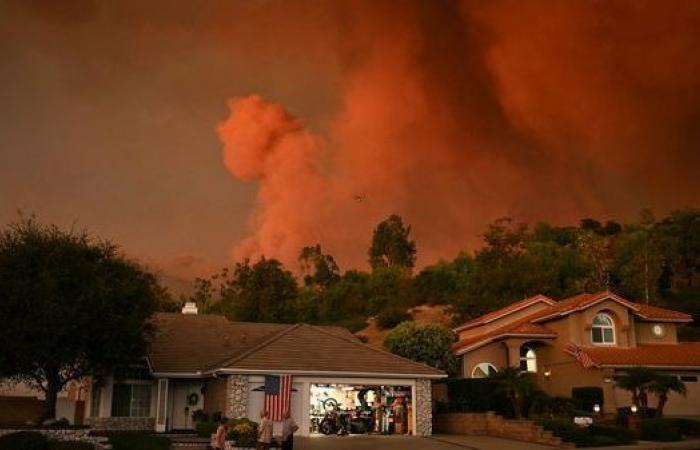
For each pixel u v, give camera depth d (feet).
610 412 119.24
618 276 240.53
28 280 86.12
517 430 102.27
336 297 299.38
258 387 102.89
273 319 243.60
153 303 99.71
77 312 86.58
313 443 94.07
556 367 134.82
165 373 115.24
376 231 342.44
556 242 302.45
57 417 125.80
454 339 155.53
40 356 86.02
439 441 98.68
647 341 140.05
